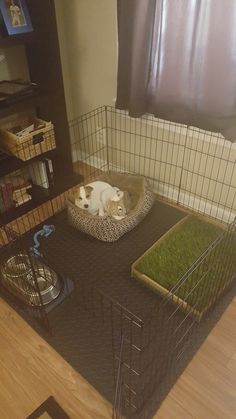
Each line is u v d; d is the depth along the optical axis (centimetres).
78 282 167
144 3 159
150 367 129
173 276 164
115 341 141
